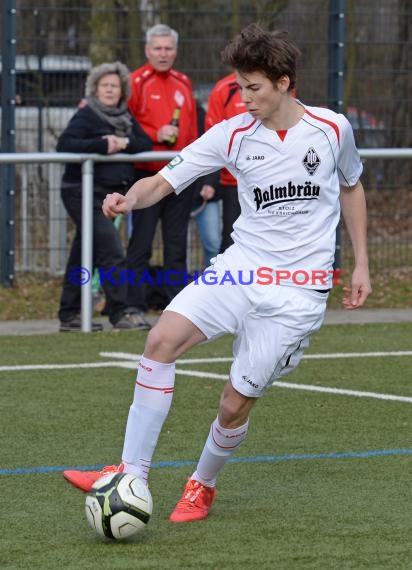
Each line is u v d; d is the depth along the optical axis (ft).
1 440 53.93
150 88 88.33
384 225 110.22
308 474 48.14
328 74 107.86
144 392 40.93
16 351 78.79
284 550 37.73
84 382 68.13
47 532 39.96
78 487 41.55
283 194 40.81
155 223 87.92
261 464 49.80
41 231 102.47
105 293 87.45
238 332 41.50
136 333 86.17
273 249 41.11
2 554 37.37
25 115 103.96
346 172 42.70
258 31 39.88
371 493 45.11
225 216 92.84
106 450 52.11
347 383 68.08
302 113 40.93
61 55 104.88
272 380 41.52
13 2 101.14
